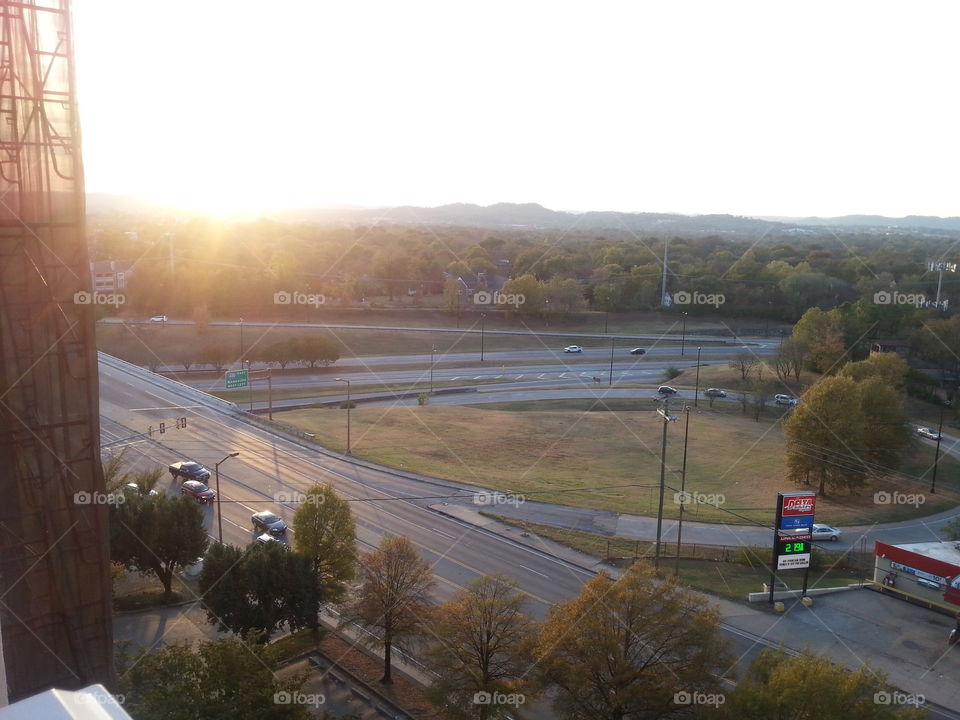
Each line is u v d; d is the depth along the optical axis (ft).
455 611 76.33
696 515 141.18
